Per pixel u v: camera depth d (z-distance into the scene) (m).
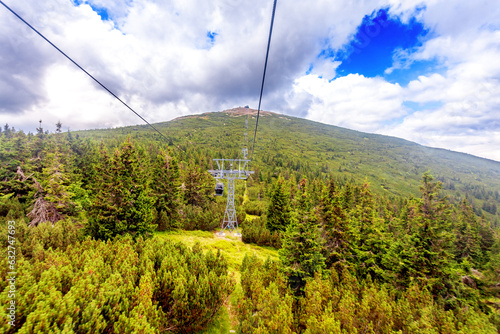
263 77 6.56
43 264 9.31
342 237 21.11
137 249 14.91
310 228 16.91
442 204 18.33
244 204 64.50
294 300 13.49
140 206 23.53
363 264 20.42
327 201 22.89
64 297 7.20
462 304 14.48
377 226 23.05
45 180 26.83
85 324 6.88
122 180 22.92
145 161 45.97
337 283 16.17
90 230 21.00
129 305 8.97
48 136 67.56
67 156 46.62
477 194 151.38
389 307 11.36
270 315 10.79
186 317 10.84
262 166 151.12
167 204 35.09
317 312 11.37
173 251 15.00
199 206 43.72
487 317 11.86
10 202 28.36
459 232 28.34
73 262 10.80
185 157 102.31
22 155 40.41
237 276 20.31
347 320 11.01
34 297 7.11
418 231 18.23
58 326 6.62
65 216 27.09
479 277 17.22
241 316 11.69
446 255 17.12
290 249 17.17
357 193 42.25
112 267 11.56
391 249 19.66
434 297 15.80
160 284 11.34
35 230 14.28
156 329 8.72
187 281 11.83
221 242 31.94
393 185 164.38
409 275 17.38
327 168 181.50
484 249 30.25
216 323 12.66
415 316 11.98
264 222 43.78
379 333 11.11
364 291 13.72
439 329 10.86
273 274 15.47
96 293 8.38
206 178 55.19
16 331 6.31
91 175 45.19
